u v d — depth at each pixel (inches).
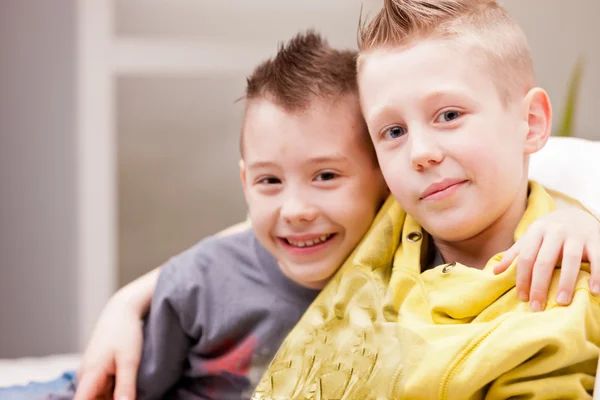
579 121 82.5
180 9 85.1
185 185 87.6
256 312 33.9
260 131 30.9
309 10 87.4
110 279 82.6
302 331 30.4
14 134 78.7
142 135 86.2
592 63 83.1
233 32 86.7
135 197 86.4
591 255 24.4
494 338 23.7
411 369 25.2
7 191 78.9
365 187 31.0
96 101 81.3
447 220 26.9
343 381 27.6
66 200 80.4
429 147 26.5
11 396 35.7
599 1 83.1
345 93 31.0
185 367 36.0
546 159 35.1
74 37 79.8
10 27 77.7
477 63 27.0
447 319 26.5
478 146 26.4
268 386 29.8
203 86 86.8
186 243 87.8
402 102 27.1
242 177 34.4
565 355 22.8
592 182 32.7
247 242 35.9
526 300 24.8
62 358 47.7
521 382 23.4
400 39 27.7
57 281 80.6
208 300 34.8
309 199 30.4
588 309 23.6
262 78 32.4
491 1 29.5
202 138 87.4
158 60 84.7
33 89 78.9
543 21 83.0
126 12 83.5
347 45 87.1
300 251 31.4
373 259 30.2
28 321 80.2
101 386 33.6
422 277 28.3
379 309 28.4
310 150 30.1
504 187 27.0
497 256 27.1
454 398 24.0
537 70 83.2
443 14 27.8
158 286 36.1
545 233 25.5
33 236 79.8
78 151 80.5
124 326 35.3
